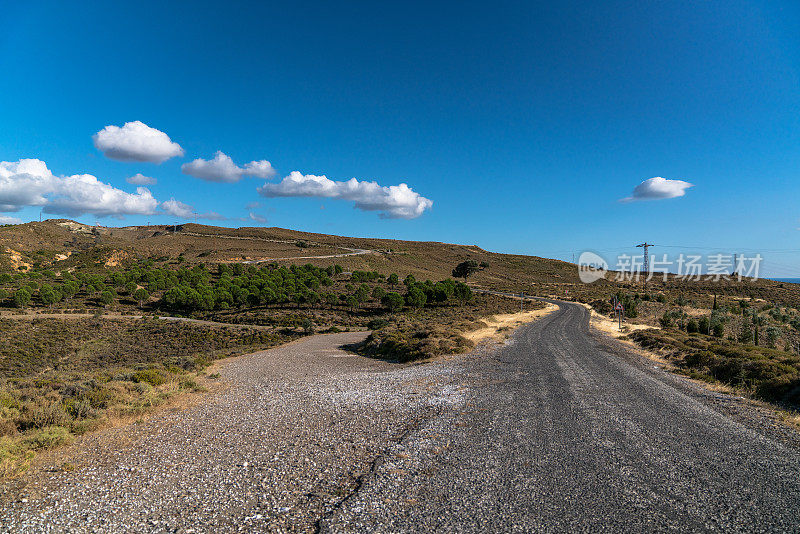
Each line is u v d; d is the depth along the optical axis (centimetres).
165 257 13038
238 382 1805
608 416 1182
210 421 1145
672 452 896
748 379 1608
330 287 9244
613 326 4719
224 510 649
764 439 983
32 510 642
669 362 2252
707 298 8812
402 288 9512
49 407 1099
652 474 781
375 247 18950
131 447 933
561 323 4831
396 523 605
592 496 691
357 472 797
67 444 946
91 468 810
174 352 3778
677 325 4800
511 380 1720
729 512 639
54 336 4447
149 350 3953
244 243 17175
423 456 870
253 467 820
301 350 3309
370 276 10650
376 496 690
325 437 1003
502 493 702
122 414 1201
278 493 708
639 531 584
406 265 15100
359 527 595
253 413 1231
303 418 1173
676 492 707
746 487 727
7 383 1577
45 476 769
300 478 770
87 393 1298
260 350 3600
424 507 654
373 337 3403
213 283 9256
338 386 1650
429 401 1367
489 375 1836
